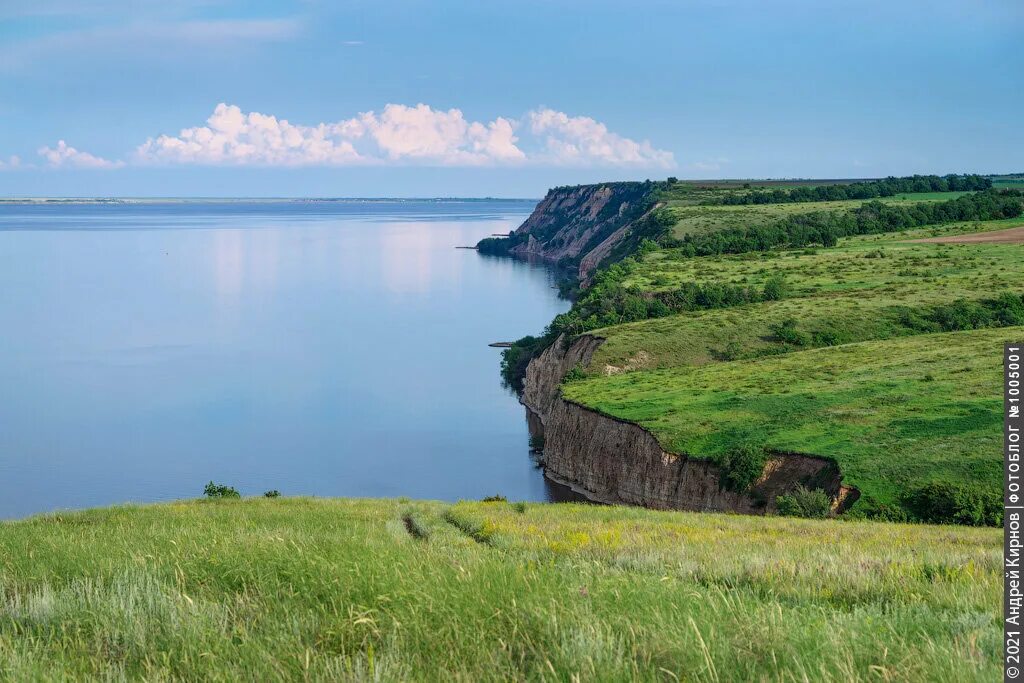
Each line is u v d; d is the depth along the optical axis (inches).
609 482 3016.7
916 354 3400.6
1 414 4574.3
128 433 4244.6
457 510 1174.3
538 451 3870.6
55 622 319.9
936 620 333.1
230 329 7322.8
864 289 4854.8
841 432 2554.1
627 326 4377.5
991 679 250.5
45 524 849.5
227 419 4539.9
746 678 252.8
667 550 608.1
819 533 968.3
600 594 342.3
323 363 5974.4
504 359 5743.1
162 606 323.6
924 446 2325.3
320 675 254.7
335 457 3863.2
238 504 1369.3
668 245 7559.1
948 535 970.1
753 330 4148.6
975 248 6112.2
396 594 327.3
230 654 277.0
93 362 5964.6
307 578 374.6
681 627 287.0
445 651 278.5
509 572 380.5
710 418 2893.7
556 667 259.4
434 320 7726.4
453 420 4512.8
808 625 299.3
